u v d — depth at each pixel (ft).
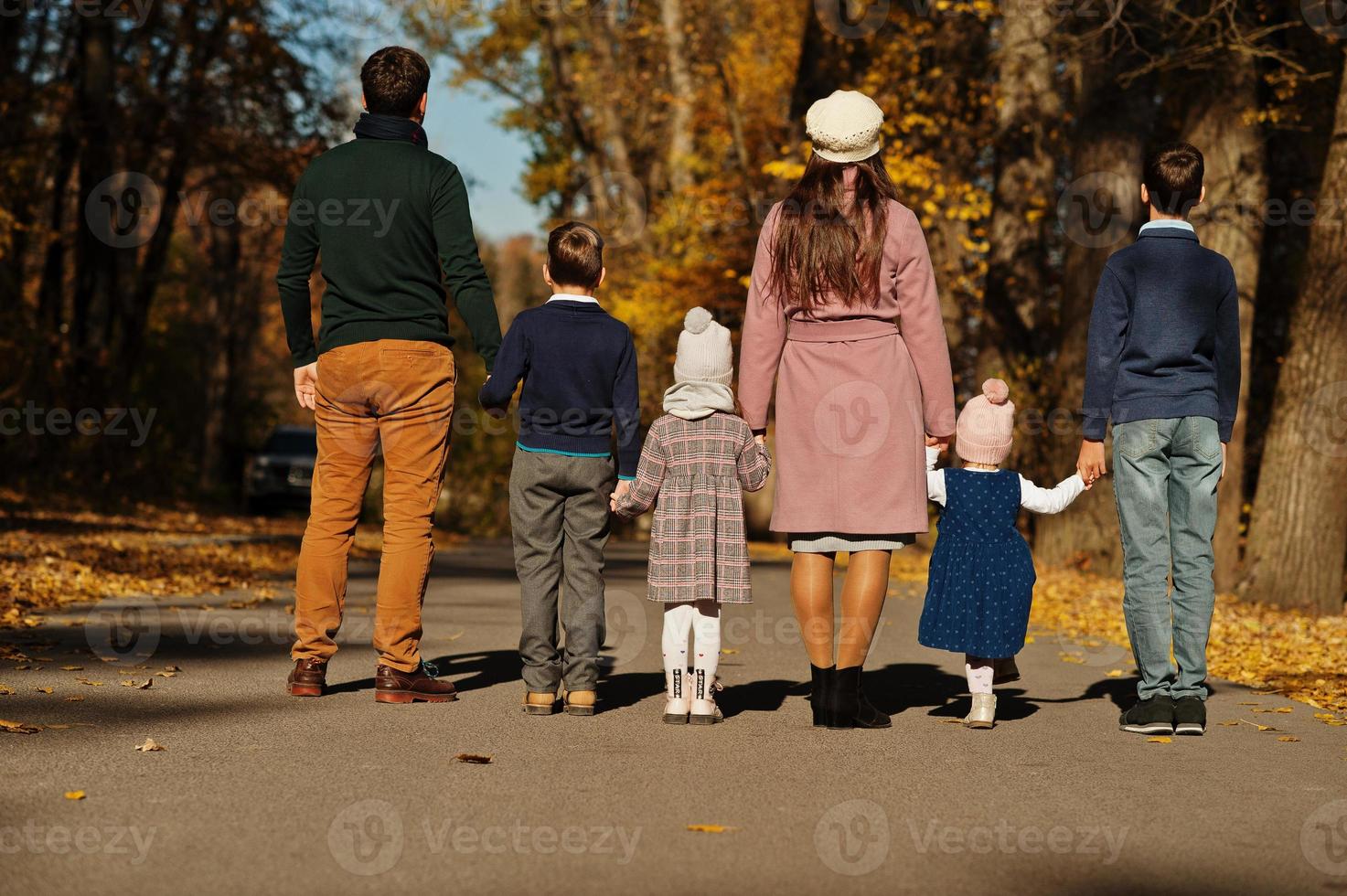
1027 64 92.89
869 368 27.14
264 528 112.98
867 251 26.96
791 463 27.50
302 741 23.84
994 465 28.22
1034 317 100.12
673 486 27.53
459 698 29.40
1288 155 83.10
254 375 241.55
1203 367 28.17
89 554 60.18
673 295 140.77
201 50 113.50
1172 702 27.37
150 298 132.26
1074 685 34.60
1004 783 21.80
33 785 19.86
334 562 28.89
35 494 108.88
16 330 113.19
